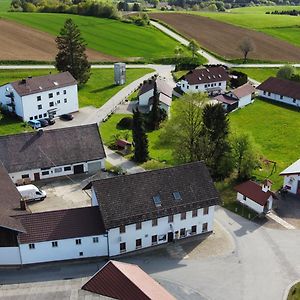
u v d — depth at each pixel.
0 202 65.62
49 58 168.38
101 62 174.38
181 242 68.69
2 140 83.69
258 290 59.19
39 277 60.06
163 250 66.81
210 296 57.88
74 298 49.06
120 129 113.00
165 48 198.50
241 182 86.62
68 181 85.25
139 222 64.12
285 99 141.12
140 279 50.66
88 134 88.94
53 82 120.25
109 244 63.84
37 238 61.47
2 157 82.44
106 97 138.00
